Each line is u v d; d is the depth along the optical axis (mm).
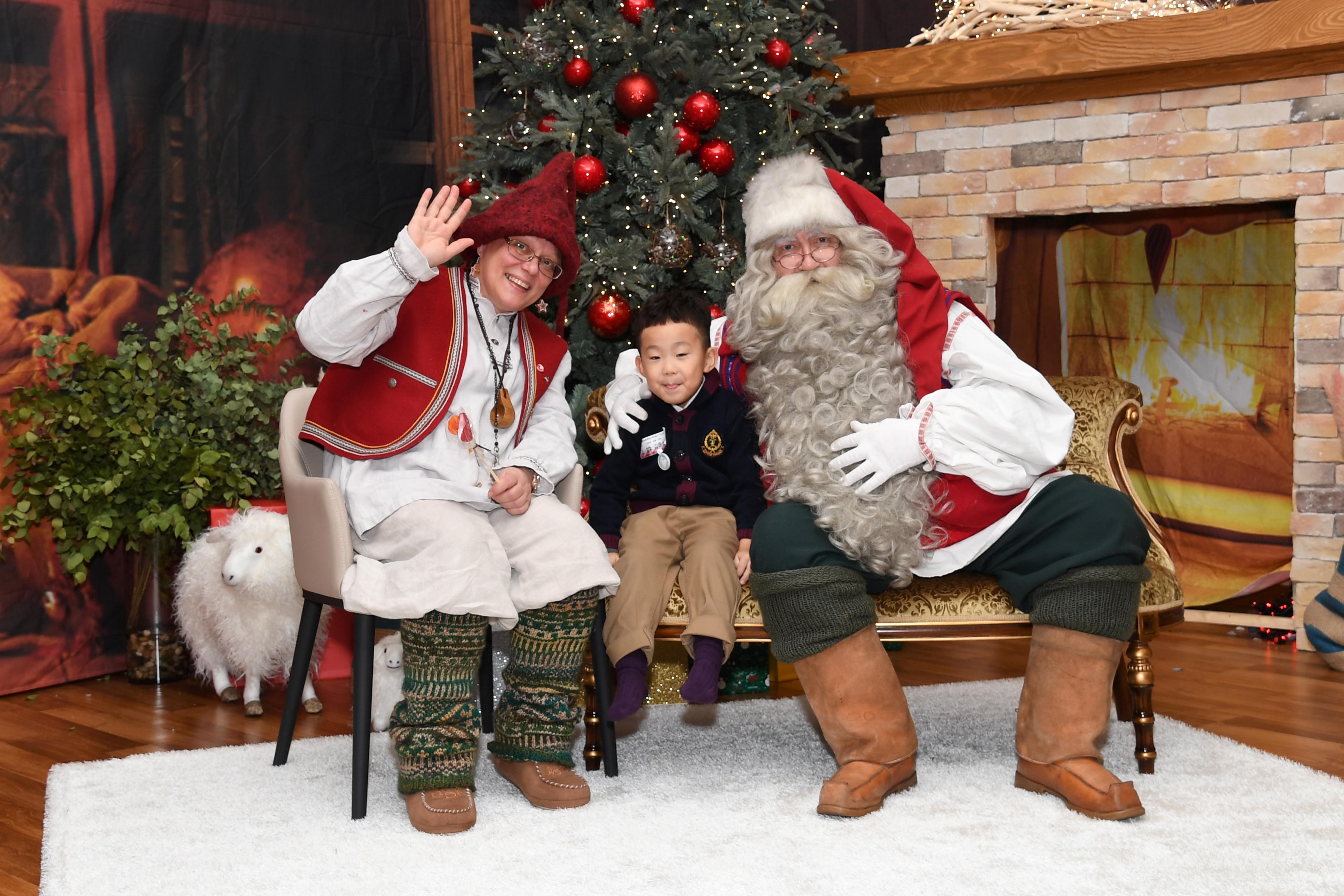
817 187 2613
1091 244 4434
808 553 2273
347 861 1999
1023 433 2324
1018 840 2059
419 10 4207
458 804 2164
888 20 5020
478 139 3705
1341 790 2334
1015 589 2342
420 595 2139
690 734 2865
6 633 3385
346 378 2363
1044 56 3986
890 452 2314
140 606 3508
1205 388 4289
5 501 3334
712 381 2713
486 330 2449
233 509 3395
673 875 1918
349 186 4047
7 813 2346
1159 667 3574
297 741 2824
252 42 3795
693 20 3609
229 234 3773
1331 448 3771
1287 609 4066
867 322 2488
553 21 3559
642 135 3535
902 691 2316
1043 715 2289
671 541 2568
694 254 3664
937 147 4359
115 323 3535
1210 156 3893
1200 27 3711
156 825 2193
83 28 3432
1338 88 3668
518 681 2361
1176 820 2154
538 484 2438
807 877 1902
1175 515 4363
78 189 3438
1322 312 3754
